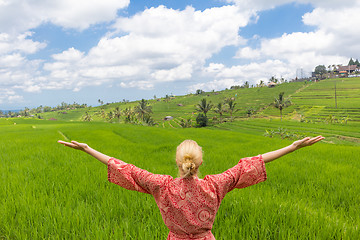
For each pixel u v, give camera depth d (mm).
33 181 6734
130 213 4656
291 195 6340
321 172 9078
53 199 5141
